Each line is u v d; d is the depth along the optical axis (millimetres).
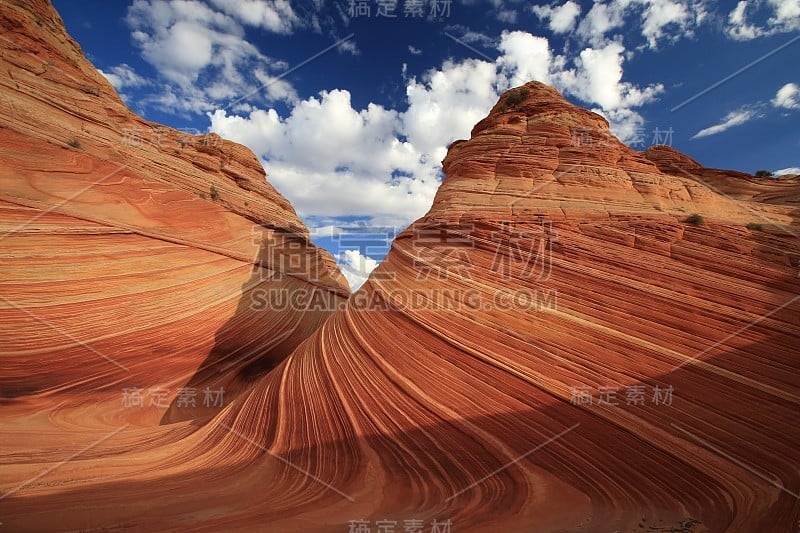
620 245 7590
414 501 4941
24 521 4172
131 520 4277
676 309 6324
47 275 11555
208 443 8266
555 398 6102
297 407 8312
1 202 11453
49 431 8367
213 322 16297
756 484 4648
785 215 8820
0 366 10008
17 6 16594
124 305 13297
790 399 5152
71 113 16688
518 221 8633
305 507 4816
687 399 5520
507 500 4812
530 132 11438
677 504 4641
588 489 5008
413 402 7023
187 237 17703
